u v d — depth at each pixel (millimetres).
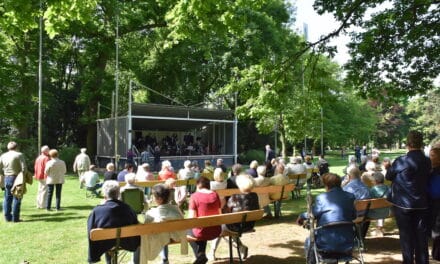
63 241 7535
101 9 25922
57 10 8414
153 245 5137
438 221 5625
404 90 12875
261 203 9258
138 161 24484
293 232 8281
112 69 33344
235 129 28625
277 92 11078
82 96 28656
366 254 6523
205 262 5703
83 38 28266
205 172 13133
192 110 26344
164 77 34188
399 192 5094
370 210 6652
